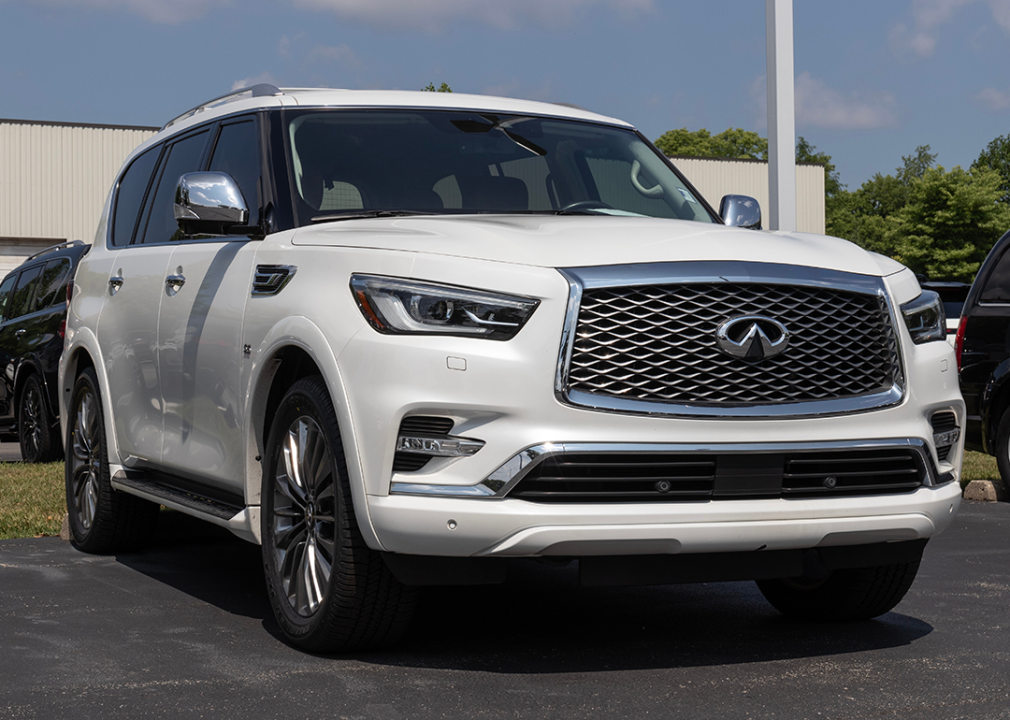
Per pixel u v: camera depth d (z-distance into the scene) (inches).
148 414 215.3
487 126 208.8
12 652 158.7
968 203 3107.8
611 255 145.8
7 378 478.9
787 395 147.8
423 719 129.1
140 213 241.0
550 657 157.8
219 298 184.2
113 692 139.3
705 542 142.7
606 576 144.4
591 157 212.5
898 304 156.2
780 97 421.4
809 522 147.3
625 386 141.7
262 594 201.9
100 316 240.5
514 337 140.6
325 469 155.8
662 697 138.5
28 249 1493.6
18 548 252.1
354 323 148.6
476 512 138.3
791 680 146.9
